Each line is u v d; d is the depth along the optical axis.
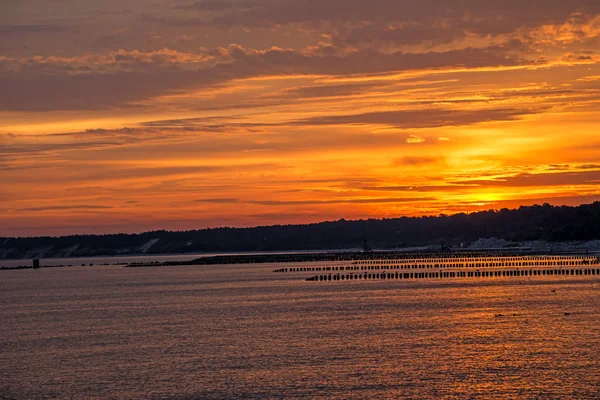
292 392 46.59
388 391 46.28
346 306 93.06
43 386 50.16
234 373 52.09
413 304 93.62
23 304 116.38
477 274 152.62
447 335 65.38
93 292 139.38
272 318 82.25
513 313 79.94
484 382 47.88
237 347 62.34
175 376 51.78
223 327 75.56
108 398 46.66
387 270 182.12
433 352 57.41
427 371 51.06
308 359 56.03
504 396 44.75
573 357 54.31
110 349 63.75
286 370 52.47
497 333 65.50
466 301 96.06
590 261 196.50
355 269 190.88
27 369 55.91
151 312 94.69
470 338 63.31
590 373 49.59
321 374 50.97
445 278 145.88
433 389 46.50
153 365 55.78
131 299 117.94
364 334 67.25
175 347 63.47
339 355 57.25
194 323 80.00
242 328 74.25
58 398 47.03
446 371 50.94
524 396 44.69
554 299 95.19
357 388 47.16
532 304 89.38
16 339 72.31
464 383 47.75
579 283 123.44
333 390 46.81
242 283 148.50
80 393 48.06
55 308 106.75
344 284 135.25
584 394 44.94
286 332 70.12
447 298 101.06
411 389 46.62
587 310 80.94
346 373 51.03
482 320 74.69
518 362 53.09
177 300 112.31
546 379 48.28
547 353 55.88
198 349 62.00
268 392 46.75
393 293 111.69
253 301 105.12
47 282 184.00
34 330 79.50
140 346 64.75
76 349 64.56
